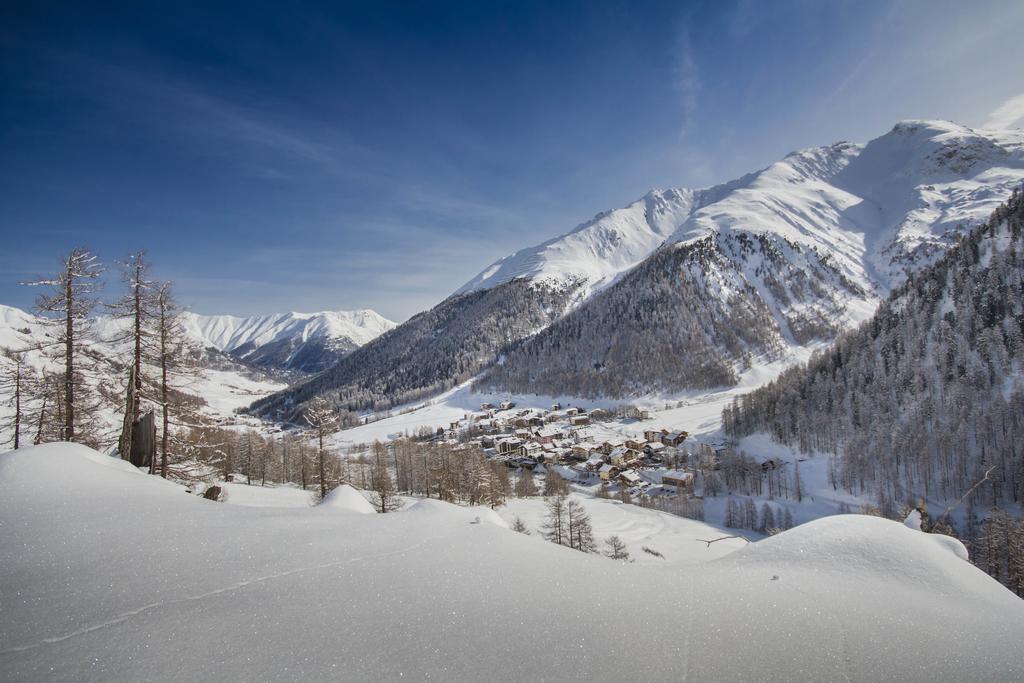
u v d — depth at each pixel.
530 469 97.94
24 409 22.61
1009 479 58.50
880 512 56.69
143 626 3.13
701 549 43.66
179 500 6.08
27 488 5.94
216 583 3.76
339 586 3.73
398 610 3.39
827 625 3.28
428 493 60.81
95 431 19.81
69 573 3.90
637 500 73.31
